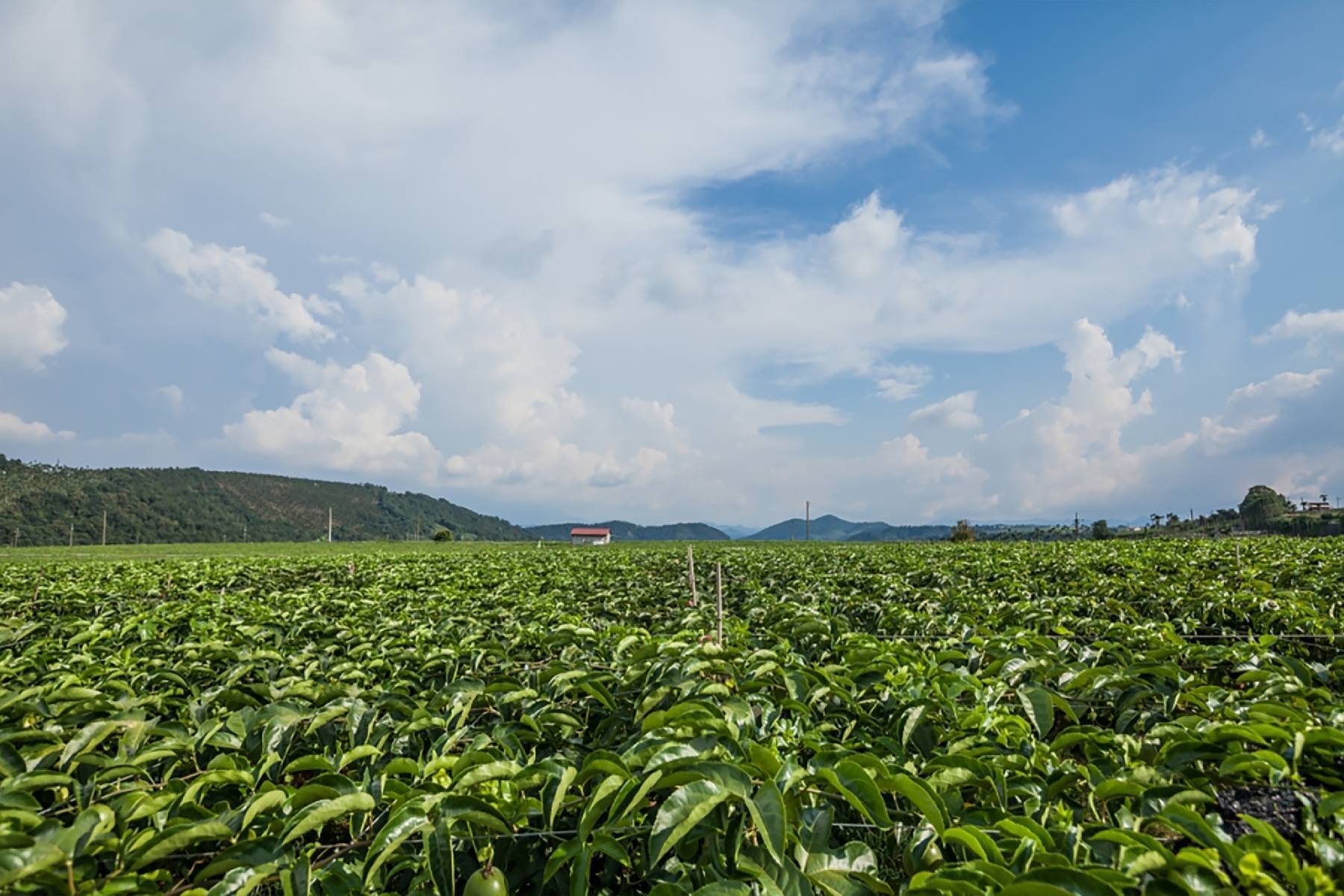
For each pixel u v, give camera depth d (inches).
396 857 178.1
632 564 1162.6
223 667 369.7
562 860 158.6
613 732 247.3
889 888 154.3
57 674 327.0
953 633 391.2
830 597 568.1
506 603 622.2
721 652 281.4
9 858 140.6
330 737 253.0
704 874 161.3
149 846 161.9
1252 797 174.1
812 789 177.3
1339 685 284.4
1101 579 613.0
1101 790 174.2
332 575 1103.6
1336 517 2486.5
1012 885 129.6
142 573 1031.0
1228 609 454.0
